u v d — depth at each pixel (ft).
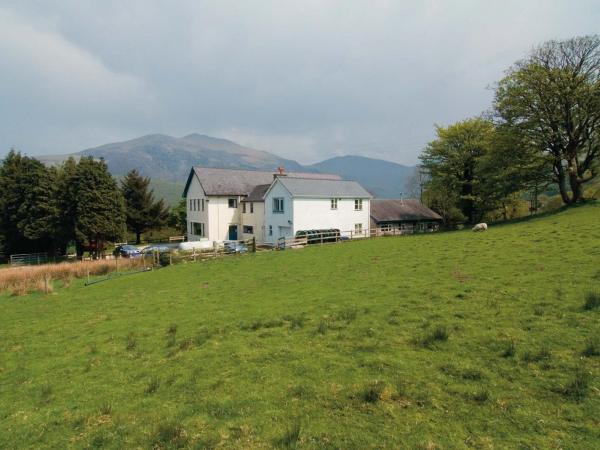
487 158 139.95
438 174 174.70
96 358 36.63
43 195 177.58
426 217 196.75
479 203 168.76
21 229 177.99
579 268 45.75
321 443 19.80
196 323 43.68
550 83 121.90
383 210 190.80
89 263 116.06
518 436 18.75
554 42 125.90
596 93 116.37
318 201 153.69
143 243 245.86
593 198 127.75
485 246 74.28
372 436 19.92
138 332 43.29
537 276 44.68
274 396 24.95
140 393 28.02
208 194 181.57
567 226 86.89
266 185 188.14
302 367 28.53
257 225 177.27
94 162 168.25
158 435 22.00
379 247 95.14
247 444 20.36
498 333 30.01
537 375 23.68
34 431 24.59
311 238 142.72
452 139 170.81
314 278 62.28
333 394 24.29
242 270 80.89
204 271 85.61
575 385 21.95
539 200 217.77
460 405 21.74
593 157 126.41
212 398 25.59
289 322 39.55
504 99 132.77
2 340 47.80
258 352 32.24
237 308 48.11
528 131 127.34
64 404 27.94
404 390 23.75
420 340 30.42
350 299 45.09
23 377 34.50
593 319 30.17
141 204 242.78
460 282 46.80
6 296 80.79
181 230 265.54
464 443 18.69
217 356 32.60
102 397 28.19
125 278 90.27
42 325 53.26
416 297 42.39
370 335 33.01
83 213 159.94
